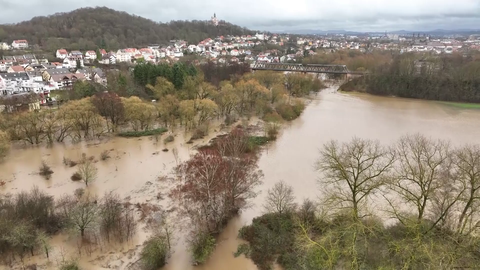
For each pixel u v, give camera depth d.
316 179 63.09
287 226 44.78
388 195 53.25
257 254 41.44
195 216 46.78
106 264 40.53
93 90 120.06
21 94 126.75
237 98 109.19
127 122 100.88
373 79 156.25
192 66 142.12
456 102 135.50
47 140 85.94
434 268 27.33
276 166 69.56
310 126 99.94
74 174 65.75
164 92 115.12
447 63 160.00
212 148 80.25
